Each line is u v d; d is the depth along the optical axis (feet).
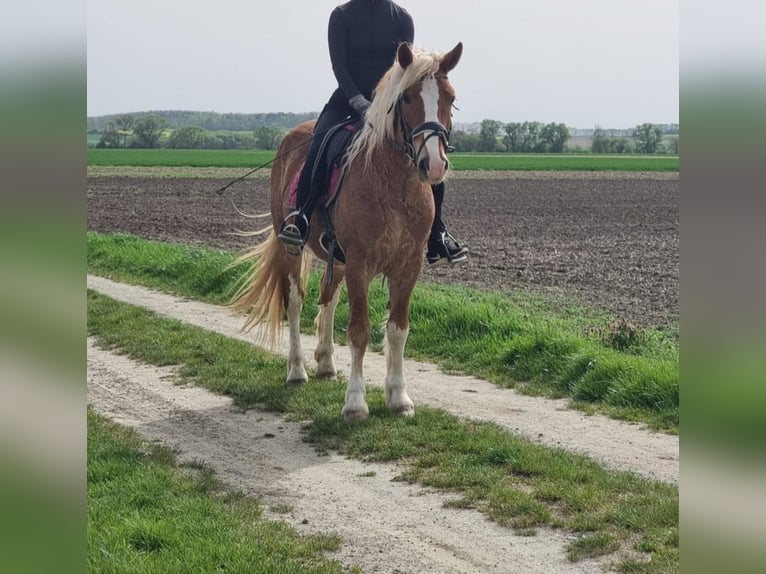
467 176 189.26
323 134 23.81
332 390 25.41
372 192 21.52
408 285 22.77
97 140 404.98
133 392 26.22
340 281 26.94
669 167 230.68
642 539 14.97
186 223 88.33
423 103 20.20
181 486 17.63
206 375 27.50
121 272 51.37
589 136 433.48
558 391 25.79
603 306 40.32
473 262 58.39
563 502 16.84
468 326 32.12
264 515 16.47
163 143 371.15
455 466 18.94
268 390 25.70
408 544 15.08
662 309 39.45
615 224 89.04
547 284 48.06
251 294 27.32
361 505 17.06
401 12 24.02
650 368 24.68
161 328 34.27
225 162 235.20
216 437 21.80
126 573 13.21
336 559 14.42
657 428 22.03
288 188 25.52
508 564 14.20
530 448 19.65
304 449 20.81
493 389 26.43
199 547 14.30
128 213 99.86
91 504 16.30
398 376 23.35
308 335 34.50
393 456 19.92
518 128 385.50
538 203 118.21
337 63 23.43
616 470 18.42
